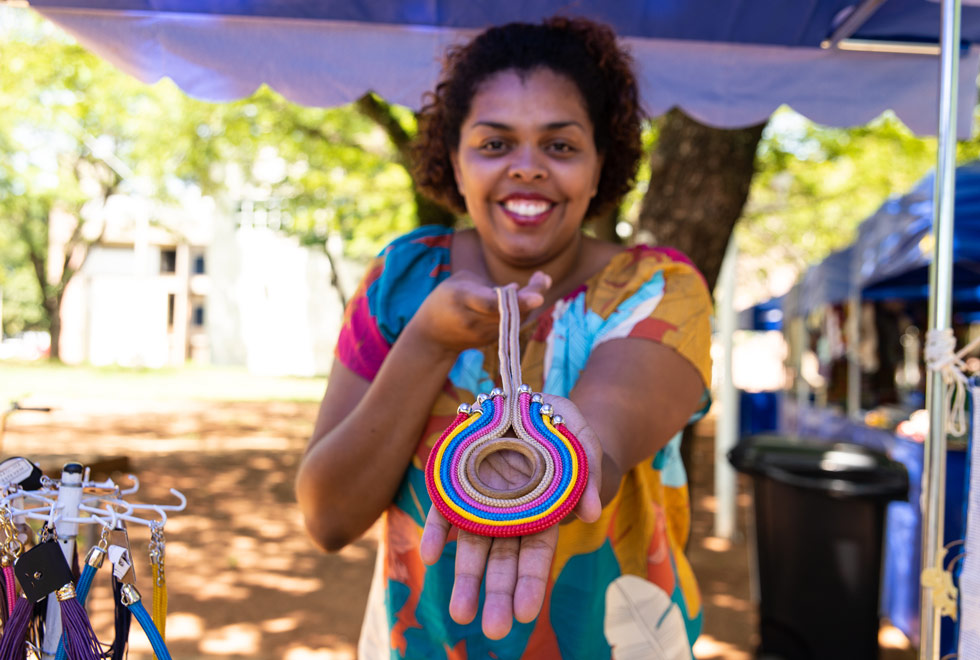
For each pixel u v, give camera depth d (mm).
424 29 2367
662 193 3818
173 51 2279
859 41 2449
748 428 11250
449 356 1173
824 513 3637
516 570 772
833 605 3660
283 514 7242
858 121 2576
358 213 13211
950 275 1389
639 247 1341
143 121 13312
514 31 1324
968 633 1215
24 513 975
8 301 37969
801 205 13711
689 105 2551
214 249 27984
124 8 2207
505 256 1322
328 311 28062
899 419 6070
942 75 1409
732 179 3729
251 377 25391
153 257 30562
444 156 1571
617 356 1154
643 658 1254
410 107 2410
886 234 5734
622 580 1257
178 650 4211
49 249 30125
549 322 1277
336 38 2359
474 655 1250
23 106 11648
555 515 773
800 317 9258
